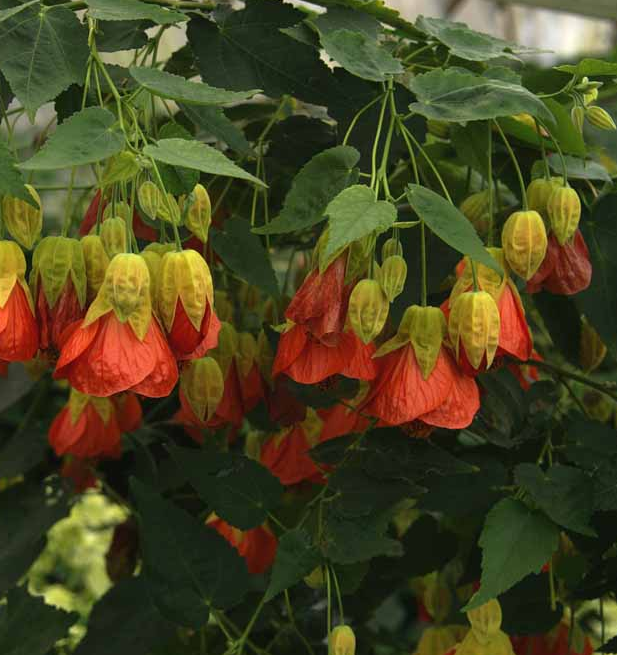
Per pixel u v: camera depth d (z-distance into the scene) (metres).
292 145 1.24
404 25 1.11
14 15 0.90
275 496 1.12
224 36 1.05
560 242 1.02
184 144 0.81
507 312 0.98
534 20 3.87
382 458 1.07
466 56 1.06
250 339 1.15
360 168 1.06
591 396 1.47
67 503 1.41
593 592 1.14
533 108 0.93
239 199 1.32
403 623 2.32
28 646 1.25
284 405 1.14
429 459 1.07
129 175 0.85
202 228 0.98
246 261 1.06
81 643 1.18
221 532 1.25
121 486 1.57
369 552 1.03
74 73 0.90
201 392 1.06
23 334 0.89
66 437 1.26
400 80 1.05
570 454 1.08
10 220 0.92
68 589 2.09
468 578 1.24
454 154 1.33
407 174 1.33
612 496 1.04
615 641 1.12
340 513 1.06
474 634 1.07
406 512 1.57
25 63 0.89
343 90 1.05
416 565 1.31
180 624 1.12
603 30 3.91
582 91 1.05
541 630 1.16
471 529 1.33
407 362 0.95
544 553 1.00
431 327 0.95
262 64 1.04
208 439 1.29
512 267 0.99
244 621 1.27
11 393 1.44
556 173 1.15
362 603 1.36
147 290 0.86
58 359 0.95
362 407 0.98
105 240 0.90
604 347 1.27
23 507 1.42
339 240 0.79
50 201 2.11
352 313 0.90
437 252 1.08
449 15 3.61
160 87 0.87
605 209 1.15
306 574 1.03
